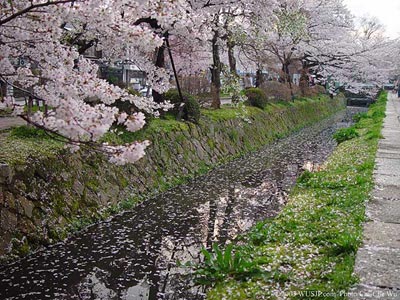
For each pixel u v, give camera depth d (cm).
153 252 671
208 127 1412
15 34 453
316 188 906
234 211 904
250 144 1684
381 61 3172
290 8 1755
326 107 3369
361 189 804
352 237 534
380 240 540
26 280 568
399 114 2528
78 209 760
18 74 470
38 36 459
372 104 4025
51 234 679
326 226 623
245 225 812
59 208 717
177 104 1298
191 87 1633
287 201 894
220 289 477
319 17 2612
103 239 716
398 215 643
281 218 709
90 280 578
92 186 818
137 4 457
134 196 920
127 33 466
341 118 3209
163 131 1144
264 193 1067
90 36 600
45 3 400
